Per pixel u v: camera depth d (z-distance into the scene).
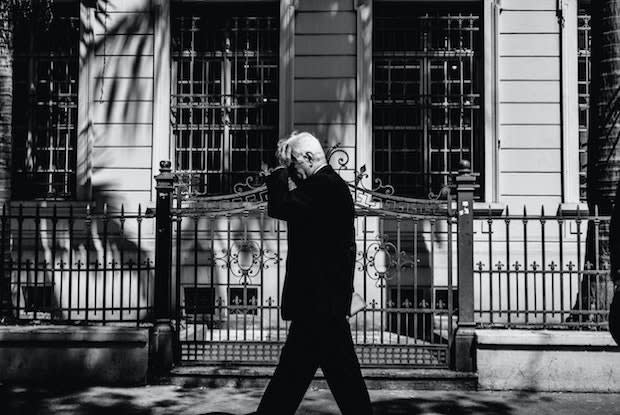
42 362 6.30
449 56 9.63
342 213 4.07
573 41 9.42
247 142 9.69
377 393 6.05
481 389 6.14
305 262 4.00
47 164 9.79
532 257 9.07
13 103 9.82
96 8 9.63
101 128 9.55
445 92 9.63
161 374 6.30
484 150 9.37
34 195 9.71
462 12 9.67
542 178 9.34
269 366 6.39
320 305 3.92
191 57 9.74
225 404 5.64
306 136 4.25
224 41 9.76
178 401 5.74
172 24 9.78
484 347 6.17
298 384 3.95
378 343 6.99
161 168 6.51
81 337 6.27
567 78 9.38
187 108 9.73
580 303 6.23
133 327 6.40
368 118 9.41
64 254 9.23
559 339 6.09
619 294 3.39
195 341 6.48
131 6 9.63
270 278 9.06
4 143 7.68
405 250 9.05
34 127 9.79
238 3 9.67
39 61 9.84
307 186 4.05
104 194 9.45
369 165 9.38
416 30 9.67
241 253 9.16
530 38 9.47
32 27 9.74
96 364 6.29
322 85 9.47
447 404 5.69
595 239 6.24
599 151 7.08
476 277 9.02
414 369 6.28
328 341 3.93
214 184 9.66
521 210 9.28
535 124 9.40
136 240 9.27
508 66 9.45
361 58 9.43
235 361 6.43
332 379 3.94
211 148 9.71
